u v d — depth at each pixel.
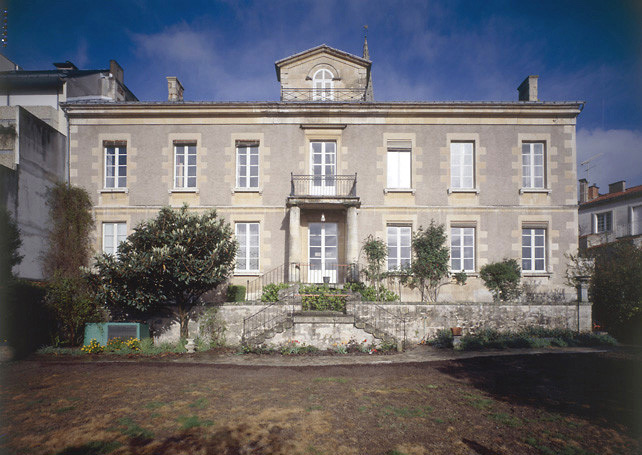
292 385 8.10
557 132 16.25
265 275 15.68
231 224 16.03
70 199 15.52
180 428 5.89
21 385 8.09
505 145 16.25
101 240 16.02
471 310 12.47
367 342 11.51
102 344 11.62
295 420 6.23
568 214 15.99
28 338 11.46
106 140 16.28
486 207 16.00
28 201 14.02
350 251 14.87
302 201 14.93
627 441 5.55
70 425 6.01
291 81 18.41
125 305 11.43
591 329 12.66
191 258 11.16
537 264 16.02
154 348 11.36
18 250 13.50
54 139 15.54
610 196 26.59
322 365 9.76
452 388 7.91
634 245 14.42
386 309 12.35
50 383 8.23
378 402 7.08
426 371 9.19
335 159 16.36
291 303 12.35
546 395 7.49
